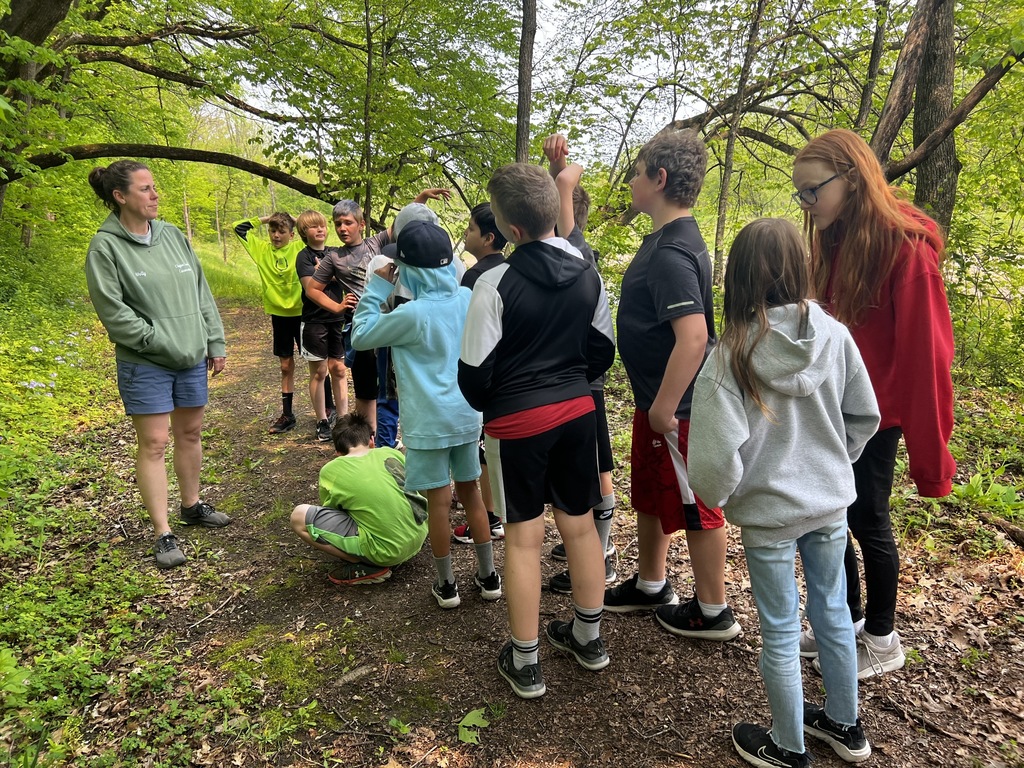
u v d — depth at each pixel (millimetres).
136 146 9320
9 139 6836
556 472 2064
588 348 2188
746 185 8570
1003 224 6625
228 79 8672
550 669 2262
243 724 2045
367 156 8594
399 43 9047
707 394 1622
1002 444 4277
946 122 5152
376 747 1952
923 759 1808
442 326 2455
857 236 1885
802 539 1747
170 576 2977
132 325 2855
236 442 4832
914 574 2760
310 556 3146
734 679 2166
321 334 4547
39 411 5109
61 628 2506
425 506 3014
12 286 9016
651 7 7188
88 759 1930
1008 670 2141
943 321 1829
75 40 8703
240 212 34875
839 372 1637
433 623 2562
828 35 6781
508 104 9258
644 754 1885
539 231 1914
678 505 2188
